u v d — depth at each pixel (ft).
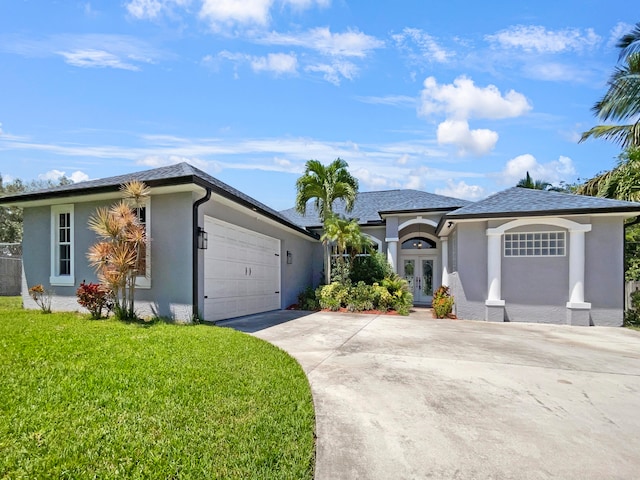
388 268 52.95
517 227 40.50
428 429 12.37
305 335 29.01
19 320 27.68
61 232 35.96
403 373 18.69
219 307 34.96
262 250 45.24
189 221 30.17
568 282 39.09
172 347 20.33
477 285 41.83
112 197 32.45
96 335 22.40
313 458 10.29
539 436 12.02
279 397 14.07
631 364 21.18
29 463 8.99
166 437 10.52
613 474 9.94
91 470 8.84
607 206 37.27
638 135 43.80
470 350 24.36
